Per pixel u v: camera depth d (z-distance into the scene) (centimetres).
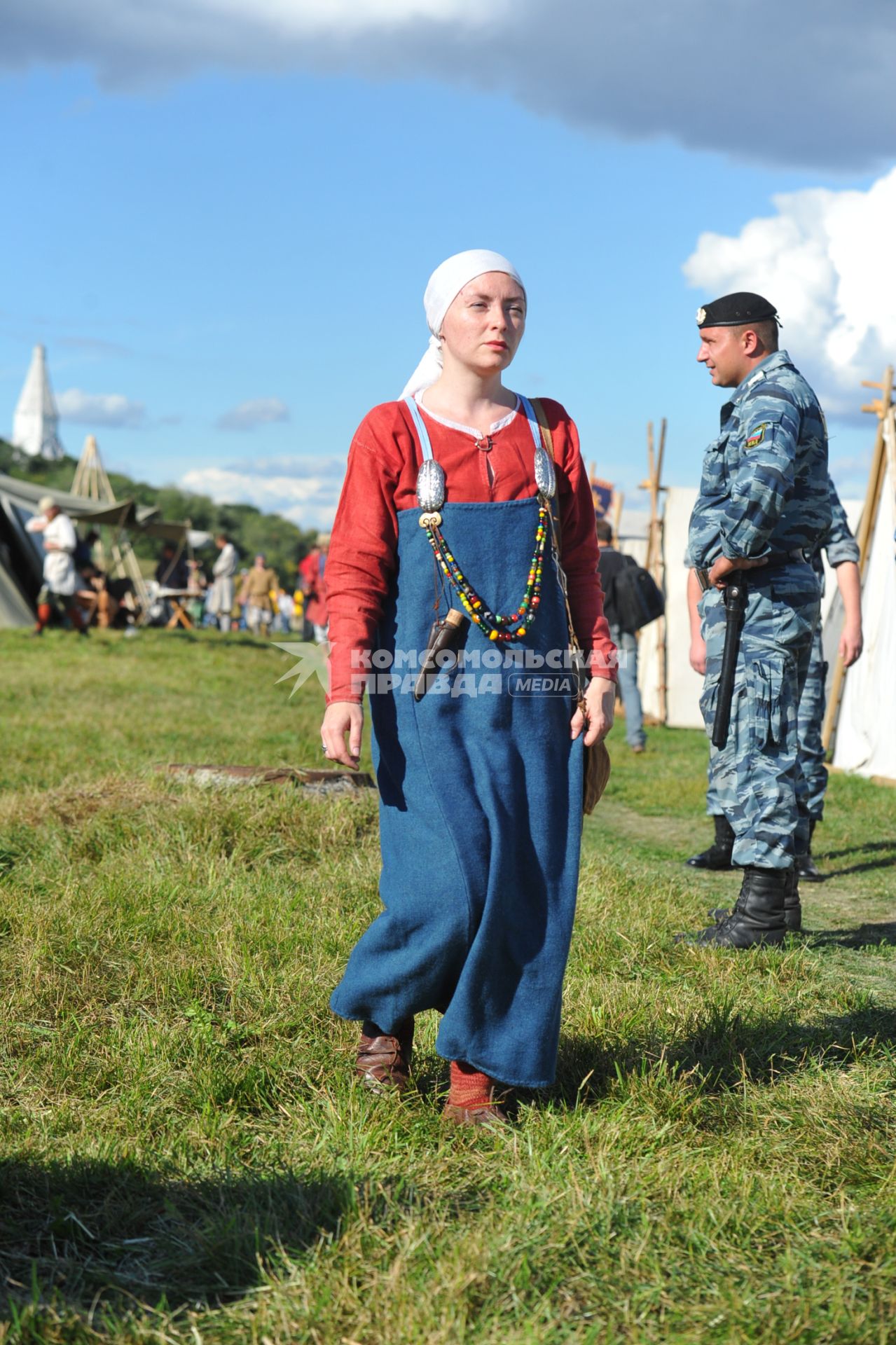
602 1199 219
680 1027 320
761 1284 198
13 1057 296
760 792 432
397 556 267
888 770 873
